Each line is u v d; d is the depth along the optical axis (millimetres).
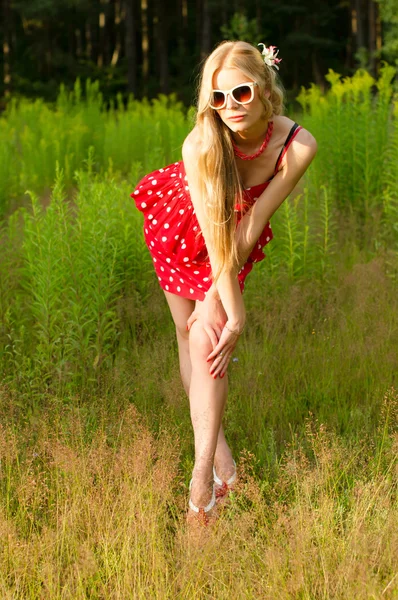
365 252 6039
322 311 4898
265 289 5059
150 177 3191
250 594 2375
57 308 4684
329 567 2480
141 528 2646
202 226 2811
